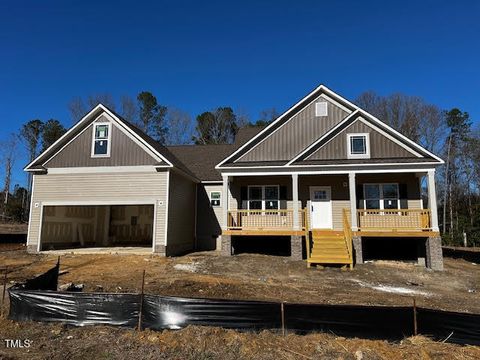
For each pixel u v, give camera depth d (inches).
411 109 1753.2
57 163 740.7
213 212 872.3
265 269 583.2
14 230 1299.2
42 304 297.3
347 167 676.1
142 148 721.0
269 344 248.7
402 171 660.1
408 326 256.5
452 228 1535.4
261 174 712.4
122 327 284.2
